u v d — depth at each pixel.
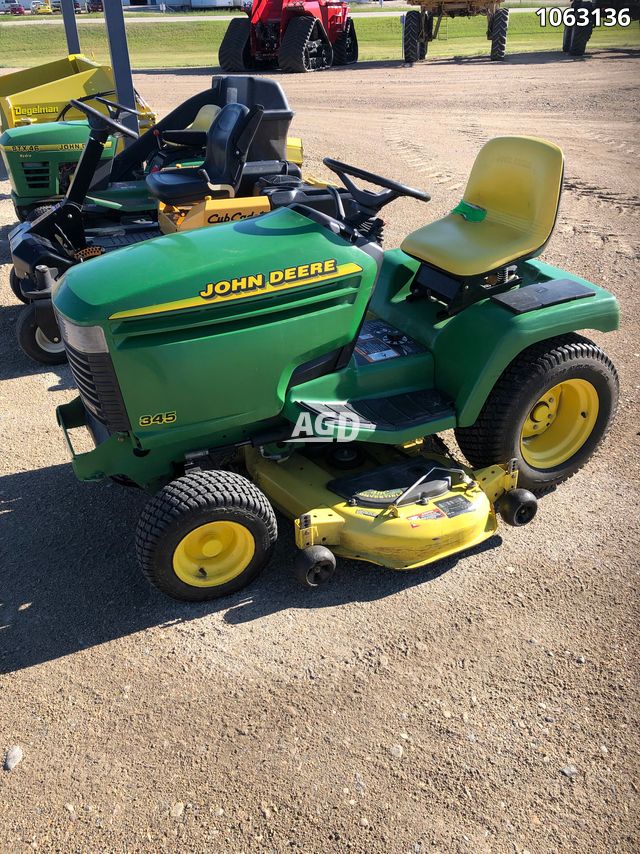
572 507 2.23
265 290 1.75
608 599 1.89
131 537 2.15
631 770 1.47
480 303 2.06
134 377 1.69
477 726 1.56
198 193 3.22
